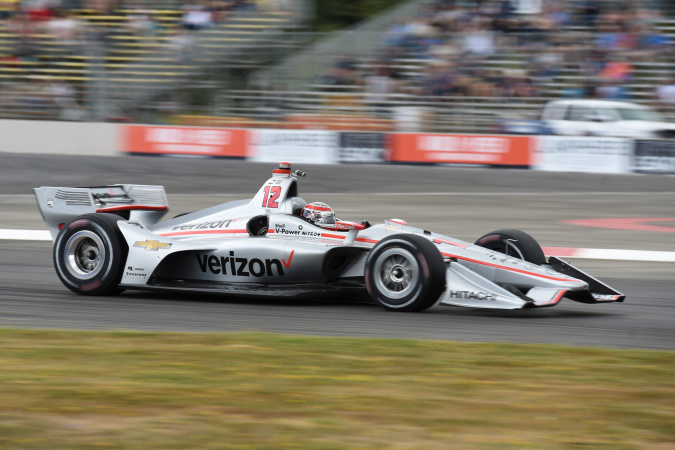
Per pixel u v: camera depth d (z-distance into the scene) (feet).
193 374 42.57
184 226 67.51
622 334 55.11
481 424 35.35
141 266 63.26
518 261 61.41
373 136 169.27
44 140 181.78
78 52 197.57
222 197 142.51
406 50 188.24
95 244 65.57
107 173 161.38
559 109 166.71
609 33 181.57
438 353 47.11
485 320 58.13
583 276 63.26
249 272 62.95
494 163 165.27
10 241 98.43
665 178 155.53
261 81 193.98
